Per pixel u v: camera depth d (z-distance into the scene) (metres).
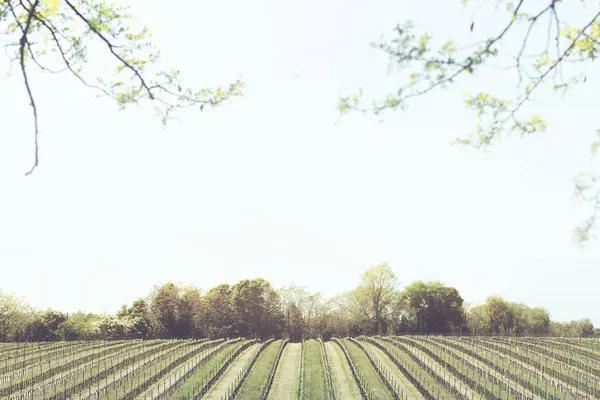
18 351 50.22
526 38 4.01
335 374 48.31
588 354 50.56
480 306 94.25
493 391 34.03
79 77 5.82
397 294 90.38
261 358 53.25
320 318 99.44
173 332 79.00
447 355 49.41
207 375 39.28
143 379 36.97
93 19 5.88
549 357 51.19
